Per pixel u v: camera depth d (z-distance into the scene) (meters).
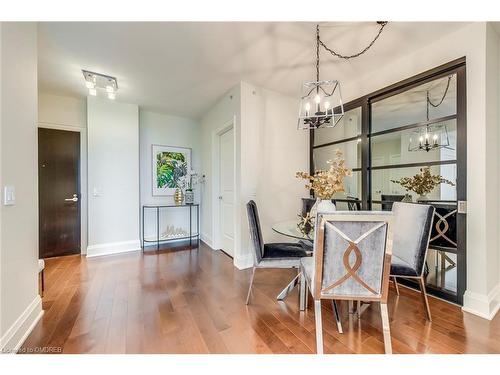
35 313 1.77
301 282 2.04
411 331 1.71
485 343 1.57
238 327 1.78
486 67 1.95
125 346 1.56
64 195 3.67
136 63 2.68
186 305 2.12
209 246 4.29
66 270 3.01
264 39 2.27
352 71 2.93
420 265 1.87
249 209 2.20
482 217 1.95
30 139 1.73
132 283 2.60
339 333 1.70
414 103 2.60
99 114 3.73
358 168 3.20
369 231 1.39
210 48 2.41
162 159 4.54
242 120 3.20
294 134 3.76
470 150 2.02
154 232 4.47
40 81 3.12
